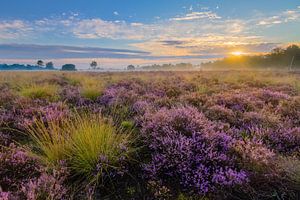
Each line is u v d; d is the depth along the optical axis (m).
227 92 9.91
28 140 5.15
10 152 3.95
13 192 3.00
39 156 3.96
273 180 3.45
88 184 3.41
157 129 4.75
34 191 2.87
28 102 7.56
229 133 5.07
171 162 3.82
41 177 3.17
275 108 7.27
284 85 12.95
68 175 3.66
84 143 3.96
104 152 3.89
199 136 4.41
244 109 7.31
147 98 8.86
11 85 13.01
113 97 8.70
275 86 12.63
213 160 3.88
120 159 3.86
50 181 3.08
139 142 4.86
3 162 3.57
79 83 14.70
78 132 4.42
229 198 3.30
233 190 3.42
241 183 3.32
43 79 16.38
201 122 4.88
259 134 4.95
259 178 3.48
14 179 3.30
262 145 4.40
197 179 3.53
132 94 9.12
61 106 7.00
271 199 3.27
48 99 8.37
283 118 6.29
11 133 5.49
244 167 3.72
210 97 8.73
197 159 3.79
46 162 3.71
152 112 6.43
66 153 3.98
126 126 5.61
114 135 4.34
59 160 3.81
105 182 3.66
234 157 4.02
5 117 6.04
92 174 3.58
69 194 3.28
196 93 9.95
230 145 4.24
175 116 5.05
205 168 3.61
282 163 3.64
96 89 9.78
